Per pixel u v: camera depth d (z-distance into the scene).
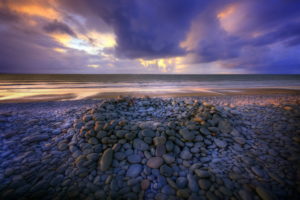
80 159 2.41
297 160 2.27
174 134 2.94
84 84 23.22
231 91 14.27
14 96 10.93
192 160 2.42
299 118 3.90
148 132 2.91
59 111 5.79
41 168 2.26
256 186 1.80
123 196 1.79
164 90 15.34
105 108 4.79
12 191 1.84
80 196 1.79
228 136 3.11
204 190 1.81
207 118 3.63
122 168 2.25
